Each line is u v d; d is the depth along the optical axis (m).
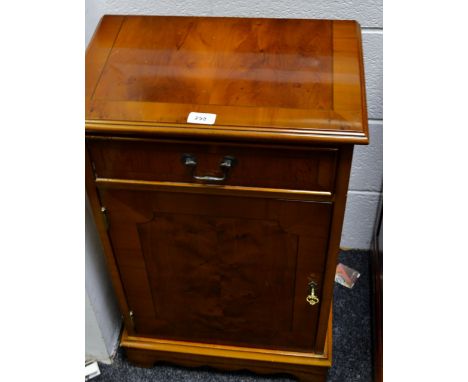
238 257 0.98
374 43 1.12
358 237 1.47
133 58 0.91
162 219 0.94
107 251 1.01
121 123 0.81
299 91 0.83
